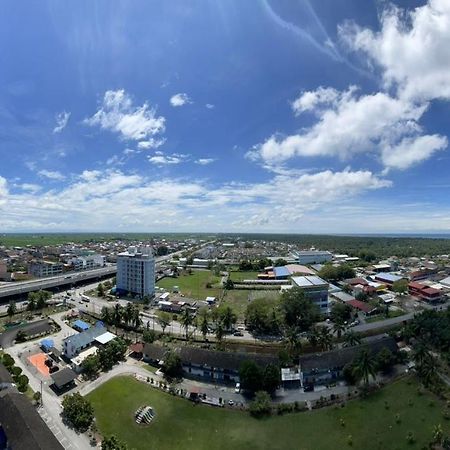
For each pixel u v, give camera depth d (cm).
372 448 8056
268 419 9100
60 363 12262
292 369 11206
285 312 16000
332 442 8256
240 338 14938
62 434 8319
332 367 11162
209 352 11625
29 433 7331
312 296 17888
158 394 10188
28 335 14575
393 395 10156
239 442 8231
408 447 8069
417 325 14150
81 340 13162
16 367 10994
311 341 13325
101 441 8119
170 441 8231
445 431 8556
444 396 9962
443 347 13025
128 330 15762
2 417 8019
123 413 9269
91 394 10169
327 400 9950
